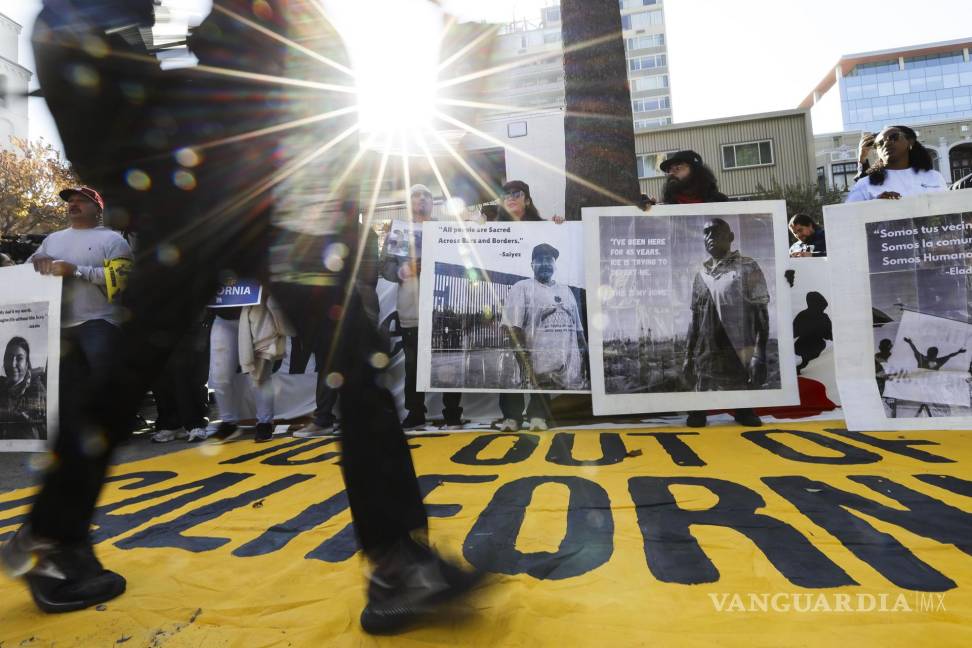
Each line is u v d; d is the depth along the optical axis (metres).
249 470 3.43
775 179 24.48
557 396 4.84
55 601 1.52
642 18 98.75
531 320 4.46
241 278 1.44
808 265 4.87
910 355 3.82
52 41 1.33
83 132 1.38
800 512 2.17
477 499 2.48
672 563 1.74
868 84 146.50
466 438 4.10
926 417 3.75
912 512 2.13
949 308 3.78
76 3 1.32
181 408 4.97
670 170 4.71
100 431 1.45
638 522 2.12
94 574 1.59
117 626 1.46
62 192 4.16
